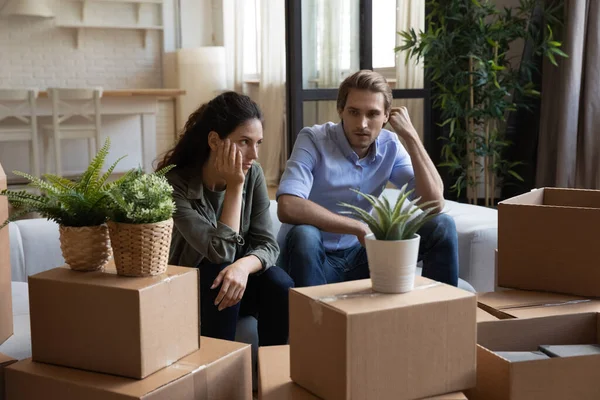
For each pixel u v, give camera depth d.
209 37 8.27
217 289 1.92
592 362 1.33
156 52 8.05
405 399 1.21
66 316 1.37
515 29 4.31
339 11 4.33
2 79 7.41
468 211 2.91
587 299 1.67
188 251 1.98
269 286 2.02
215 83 7.59
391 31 4.54
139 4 7.85
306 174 2.36
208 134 1.96
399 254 1.24
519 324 1.52
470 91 4.42
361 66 4.44
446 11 4.47
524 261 1.75
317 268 2.18
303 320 1.27
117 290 1.31
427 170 2.42
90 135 5.79
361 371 1.17
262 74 7.28
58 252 2.43
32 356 1.43
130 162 6.92
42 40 7.52
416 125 4.66
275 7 7.16
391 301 1.22
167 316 1.37
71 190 1.40
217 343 1.53
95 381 1.32
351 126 2.37
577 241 1.68
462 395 1.25
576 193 1.90
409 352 1.21
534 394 1.29
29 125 5.67
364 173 2.46
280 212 2.28
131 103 5.92
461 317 1.25
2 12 7.17
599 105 4.21
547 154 4.51
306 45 4.24
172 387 1.31
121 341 1.32
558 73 4.41
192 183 1.97
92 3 7.64
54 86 7.62
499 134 4.70
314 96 4.28
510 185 4.91
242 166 1.96
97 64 7.79
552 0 4.39
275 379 1.34
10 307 1.71
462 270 2.61
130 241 1.35
